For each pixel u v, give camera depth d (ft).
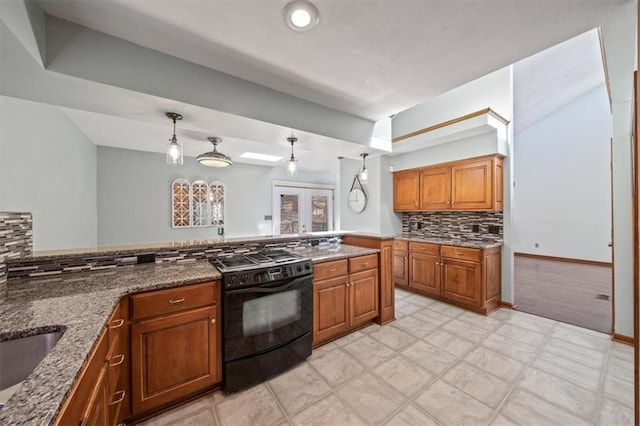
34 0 3.88
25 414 1.86
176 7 4.05
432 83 6.55
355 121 8.80
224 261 6.88
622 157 7.85
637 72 3.66
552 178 20.38
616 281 7.88
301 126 7.33
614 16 4.31
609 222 18.11
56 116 7.73
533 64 12.95
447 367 6.68
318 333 7.52
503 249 10.80
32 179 6.49
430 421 4.99
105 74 4.68
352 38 4.84
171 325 5.21
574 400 5.48
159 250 6.83
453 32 4.71
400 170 13.37
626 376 6.21
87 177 10.67
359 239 10.14
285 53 5.30
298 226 19.24
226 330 5.74
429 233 13.43
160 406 5.27
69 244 8.68
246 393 5.81
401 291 12.89
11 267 5.32
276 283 6.45
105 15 4.22
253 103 6.42
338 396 5.69
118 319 4.47
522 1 4.00
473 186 10.75
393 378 6.27
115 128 9.60
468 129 9.98
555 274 15.99
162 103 5.53
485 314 9.94
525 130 21.68
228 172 16.08
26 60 4.02
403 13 4.23
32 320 3.48
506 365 6.73
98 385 3.35
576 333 8.44
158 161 13.70
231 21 4.37
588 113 18.83
